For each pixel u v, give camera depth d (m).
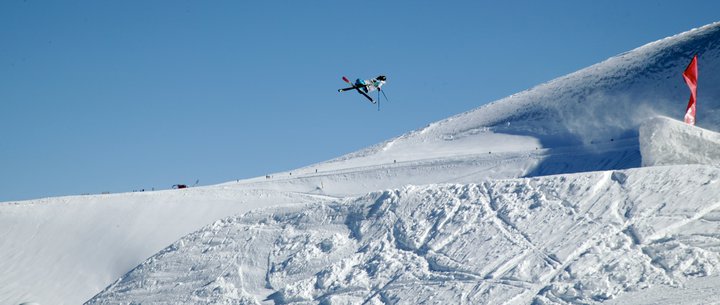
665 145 46.28
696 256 35.03
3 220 97.44
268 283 44.69
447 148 149.75
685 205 38.78
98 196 103.56
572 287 34.97
